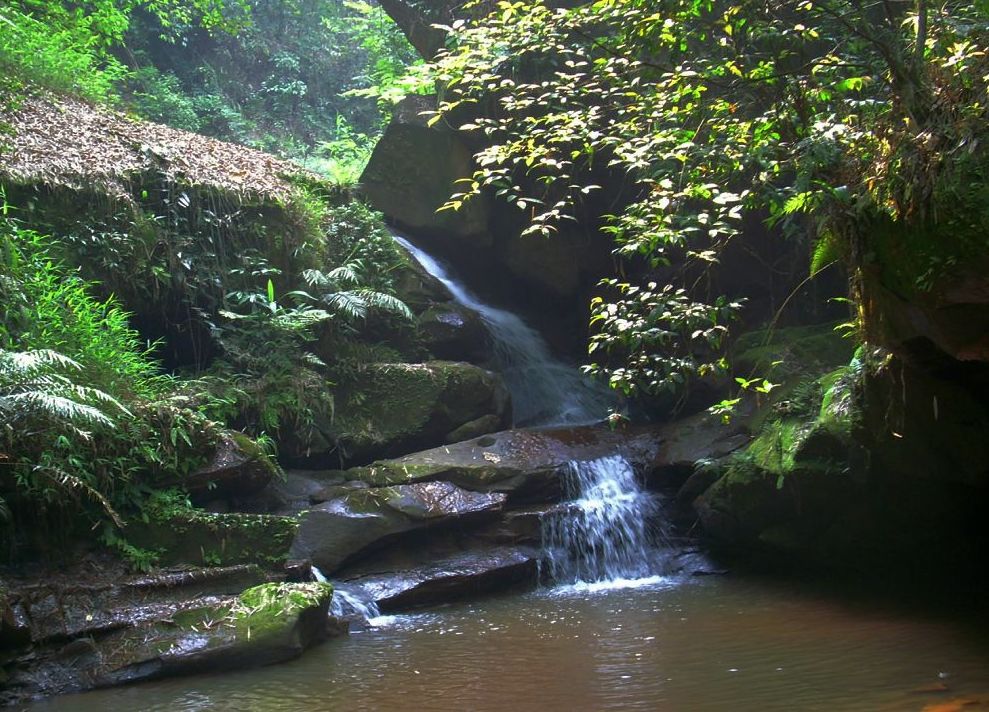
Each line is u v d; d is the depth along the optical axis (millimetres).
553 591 9406
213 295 10539
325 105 28266
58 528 7582
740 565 9883
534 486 10242
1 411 7281
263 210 11266
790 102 6402
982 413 7156
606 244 13961
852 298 7332
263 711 6070
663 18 6703
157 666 6898
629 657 6887
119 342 8883
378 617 8570
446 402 11055
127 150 10945
